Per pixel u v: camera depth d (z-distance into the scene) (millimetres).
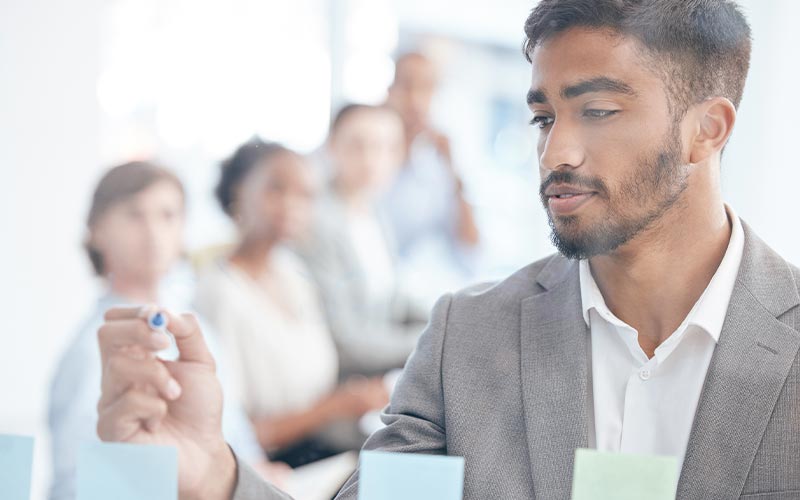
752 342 873
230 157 2105
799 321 880
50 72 2693
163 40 2721
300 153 2182
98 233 1817
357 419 2074
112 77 2730
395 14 2795
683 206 881
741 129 2623
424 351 996
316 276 2234
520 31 2871
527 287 1016
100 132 2738
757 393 854
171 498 833
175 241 1866
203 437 967
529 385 938
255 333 1997
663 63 842
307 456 2008
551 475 900
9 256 2674
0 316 2662
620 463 750
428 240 2568
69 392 1678
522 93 2891
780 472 840
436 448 959
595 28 837
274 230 2076
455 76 2814
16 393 2668
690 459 857
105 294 1819
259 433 1973
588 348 948
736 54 889
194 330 979
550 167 858
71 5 2697
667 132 851
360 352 2268
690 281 904
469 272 2637
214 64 2725
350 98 2791
